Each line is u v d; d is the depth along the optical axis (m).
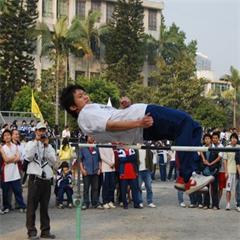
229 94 65.19
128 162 12.98
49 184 9.69
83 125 5.64
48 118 43.75
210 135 12.57
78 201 7.96
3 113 41.38
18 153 12.27
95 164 12.91
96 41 53.84
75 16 52.03
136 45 51.62
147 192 13.46
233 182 14.06
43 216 9.62
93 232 10.05
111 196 13.18
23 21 44.75
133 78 51.31
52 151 9.77
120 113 5.52
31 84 46.81
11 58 44.78
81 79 46.97
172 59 57.16
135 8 51.56
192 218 11.70
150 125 5.29
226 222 11.24
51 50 47.34
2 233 9.92
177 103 44.84
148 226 10.73
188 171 5.77
